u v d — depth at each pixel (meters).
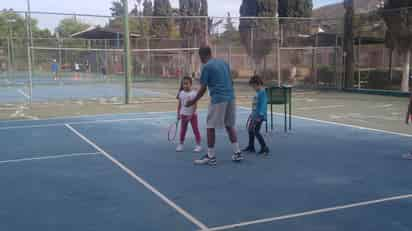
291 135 9.85
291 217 4.71
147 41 32.38
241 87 26.14
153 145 8.86
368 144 8.73
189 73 28.66
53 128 11.27
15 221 4.72
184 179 6.25
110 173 6.65
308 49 25.20
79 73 37.62
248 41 27.55
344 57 22.95
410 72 21.45
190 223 4.57
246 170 6.74
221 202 5.23
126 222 4.63
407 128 10.77
